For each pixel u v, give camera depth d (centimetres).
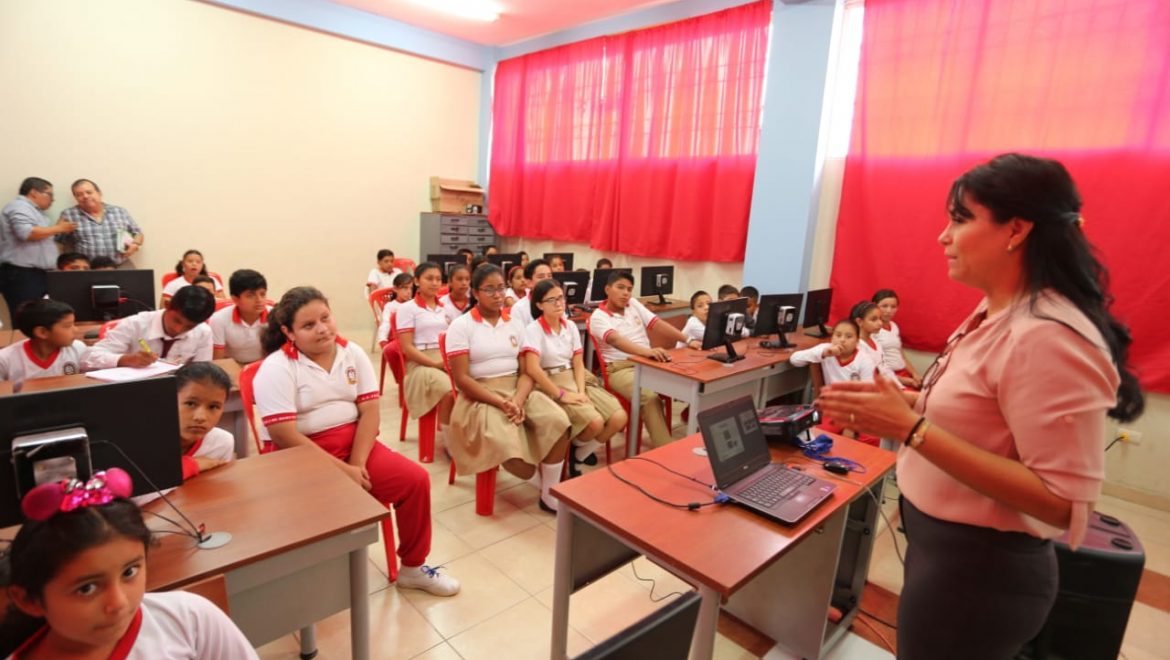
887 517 290
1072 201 86
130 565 82
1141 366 312
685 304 513
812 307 404
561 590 159
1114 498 332
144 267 502
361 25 588
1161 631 211
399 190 657
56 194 454
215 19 511
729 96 469
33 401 104
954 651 100
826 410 99
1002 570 93
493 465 258
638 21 529
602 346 362
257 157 552
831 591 179
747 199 469
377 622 196
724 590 117
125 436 115
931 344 390
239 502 140
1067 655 170
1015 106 342
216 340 292
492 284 284
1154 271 305
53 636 83
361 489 150
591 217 593
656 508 148
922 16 371
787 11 423
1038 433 82
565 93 601
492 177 702
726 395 315
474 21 593
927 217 382
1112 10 308
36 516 77
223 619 98
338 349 213
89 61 456
